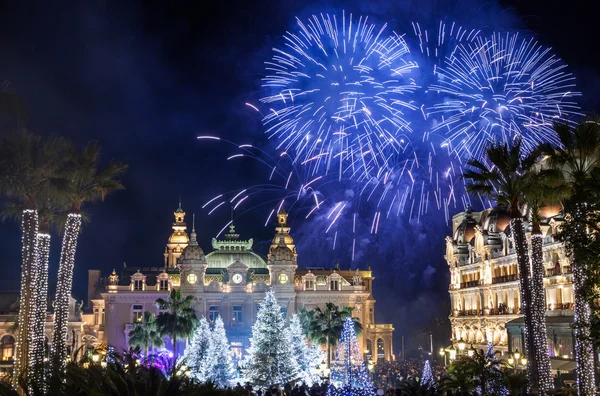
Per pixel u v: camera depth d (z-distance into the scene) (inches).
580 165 1902.1
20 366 2174.0
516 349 3289.9
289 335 3902.6
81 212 2674.7
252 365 3806.6
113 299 6097.4
